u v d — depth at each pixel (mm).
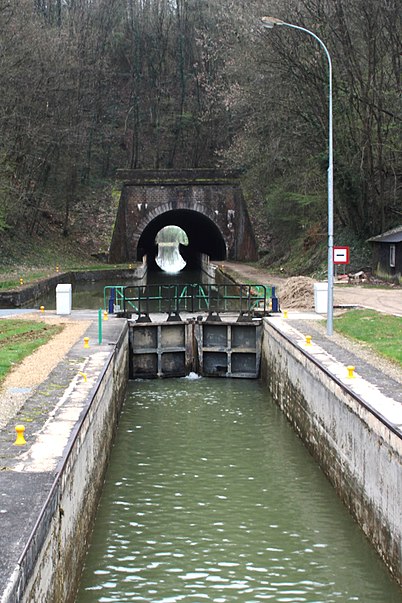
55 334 22906
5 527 7719
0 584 6430
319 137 42719
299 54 40594
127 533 12727
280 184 52750
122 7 84875
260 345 26797
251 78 46062
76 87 65812
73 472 10484
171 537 12570
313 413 17062
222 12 56375
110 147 79000
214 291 52906
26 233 60406
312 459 17016
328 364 16891
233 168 67375
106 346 20297
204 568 11414
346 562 11609
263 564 11570
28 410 12711
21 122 55438
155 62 84312
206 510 13781
